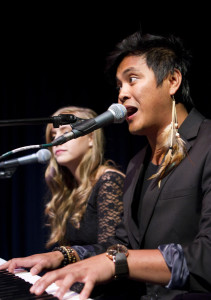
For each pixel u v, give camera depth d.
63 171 2.69
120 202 2.25
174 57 1.67
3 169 1.89
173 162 1.55
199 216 1.46
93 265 1.18
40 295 1.08
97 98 4.67
